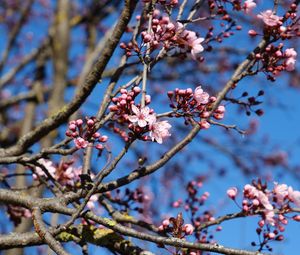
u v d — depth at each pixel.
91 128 3.27
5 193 3.56
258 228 3.46
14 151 4.27
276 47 3.62
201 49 3.60
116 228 3.11
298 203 3.51
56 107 8.47
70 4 9.88
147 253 3.42
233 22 4.13
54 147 3.61
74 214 3.06
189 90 3.28
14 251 7.41
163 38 3.51
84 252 3.49
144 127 3.08
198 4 3.83
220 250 2.80
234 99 3.82
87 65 8.42
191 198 4.69
